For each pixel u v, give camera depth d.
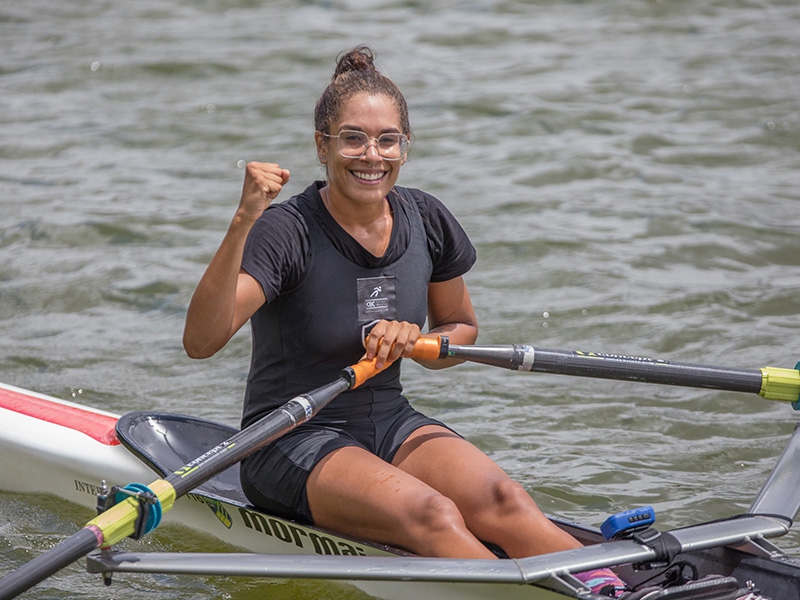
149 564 10.63
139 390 20.91
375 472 12.05
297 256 12.59
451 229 13.79
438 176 33.50
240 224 11.66
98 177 34.06
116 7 57.16
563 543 11.55
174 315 24.61
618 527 11.38
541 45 48.41
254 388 13.41
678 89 41.88
